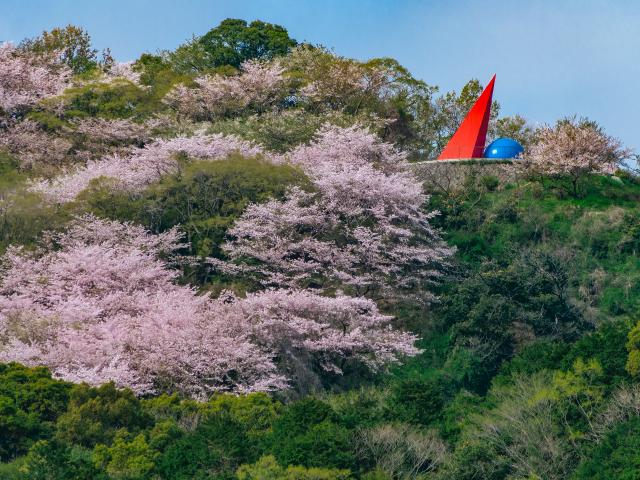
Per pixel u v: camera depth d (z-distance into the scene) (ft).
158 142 177.47
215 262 149.48
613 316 149.28
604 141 190.08
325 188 157.28
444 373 134.51
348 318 137.59
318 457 95.50
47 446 91.40
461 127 207.00
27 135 193.67
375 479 94.43
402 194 159.02
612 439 97.76
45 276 142.82
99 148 197.26
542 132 195.00
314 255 148.87
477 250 165.17
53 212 160.04
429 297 148.56
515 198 182.19
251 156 170.09
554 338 138.92
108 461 96.12
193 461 94.84
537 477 96.63
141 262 145.59
